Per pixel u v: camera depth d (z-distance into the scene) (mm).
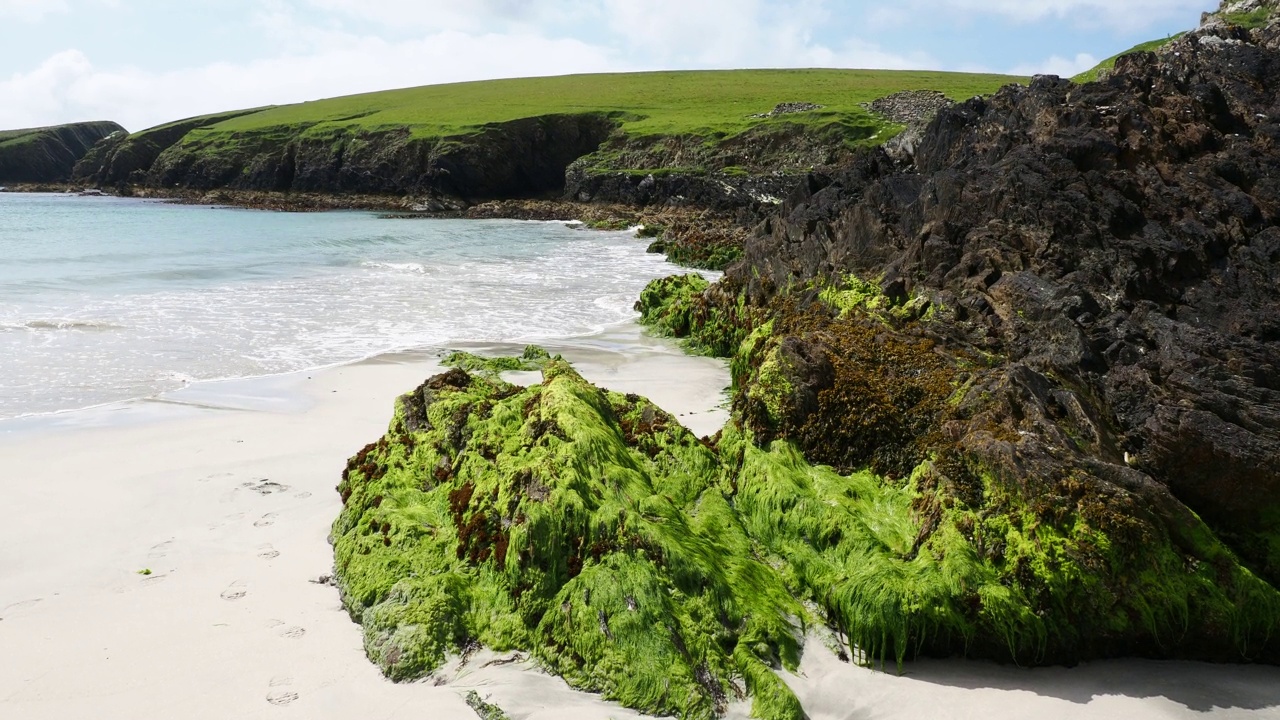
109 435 13930
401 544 9312
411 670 7668
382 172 85938
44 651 7770
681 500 9852
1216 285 13766
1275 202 16547
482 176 82000
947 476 9266
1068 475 8586
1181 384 10234
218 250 40188
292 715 6996
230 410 15453
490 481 9492
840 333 13430
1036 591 8141
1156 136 18453
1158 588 8117
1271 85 22328
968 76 123438
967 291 14086
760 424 10961
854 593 8195
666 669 7410
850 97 93812
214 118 112438
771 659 7789
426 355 19875
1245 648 8164
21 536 10141
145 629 8195
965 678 7805
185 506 11109
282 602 8812
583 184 78000
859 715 7219
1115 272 13781
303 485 11914
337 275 32562
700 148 76062
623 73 142000
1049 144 18141
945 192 17562
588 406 10430
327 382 17453
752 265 22891
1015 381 10156
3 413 15031
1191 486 9211
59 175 121375
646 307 24719
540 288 30703
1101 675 7930
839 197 25281
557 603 8047
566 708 7199
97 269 32156
